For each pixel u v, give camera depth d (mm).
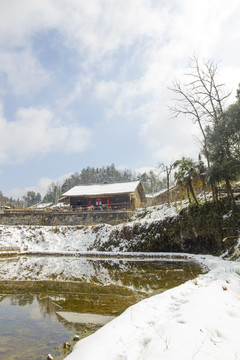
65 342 4441
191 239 18266
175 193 30641
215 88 18734
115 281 10562
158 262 16031
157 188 63469
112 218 29594
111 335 4148
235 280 7340
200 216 18047
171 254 17828
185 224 18875
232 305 5117
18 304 7277
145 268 13836
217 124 16797
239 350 3291
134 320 4859
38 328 5352
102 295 8227
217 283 6836
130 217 28766
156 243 20000
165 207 28047
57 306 7035
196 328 3832
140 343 3820
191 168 19922
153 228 21031
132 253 19719
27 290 9094
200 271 11656
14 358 3980
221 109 17781
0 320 5871
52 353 4152
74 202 37438
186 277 10523
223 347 3314
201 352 3107
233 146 15484
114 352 3533
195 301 5113
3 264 16859
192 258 16156
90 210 32969
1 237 26391
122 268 14273
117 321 4926
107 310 6582
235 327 3951
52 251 23156
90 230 26156
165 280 10203
